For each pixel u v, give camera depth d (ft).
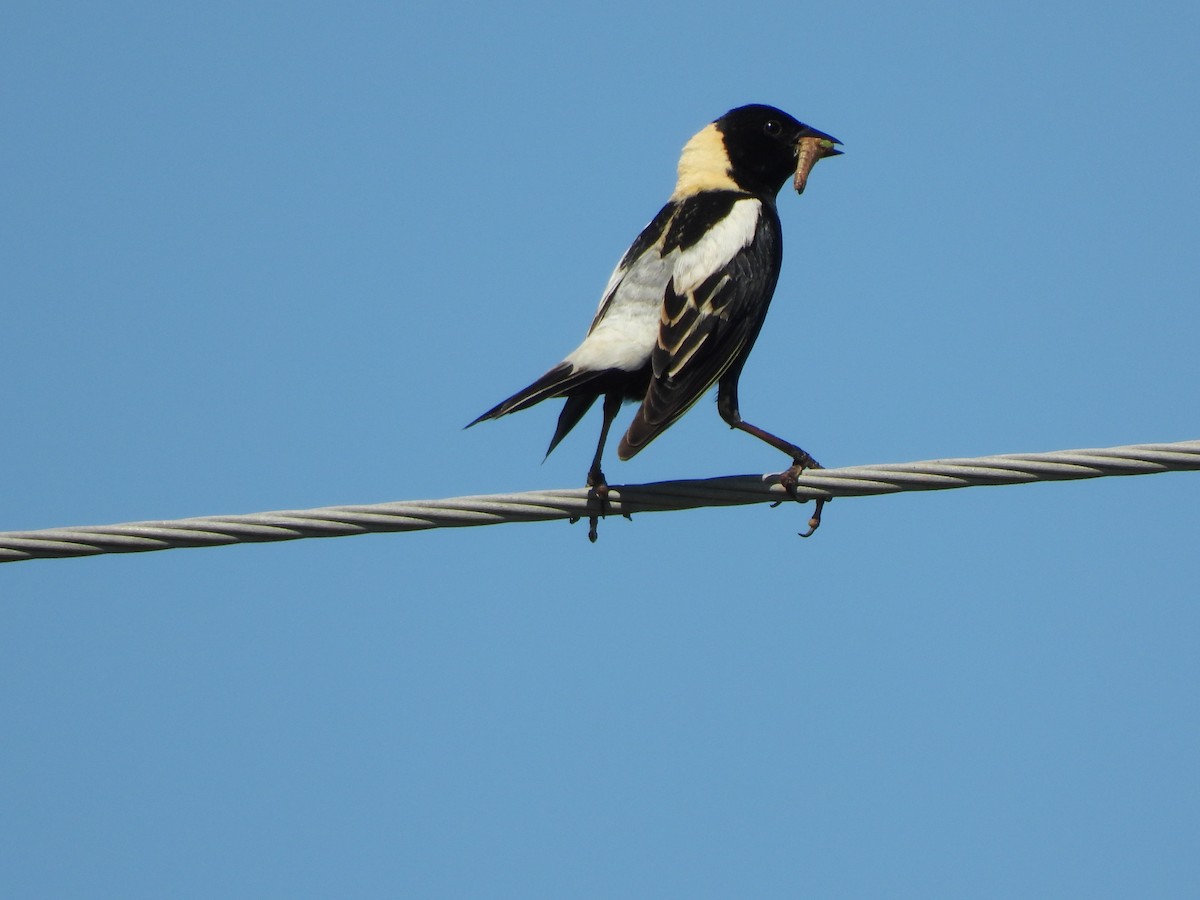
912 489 33.76
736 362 40.88
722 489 34.45
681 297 39.42
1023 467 32.76
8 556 32.45
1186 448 32.09
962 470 33.06
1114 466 32.32
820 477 34.04
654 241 41.39
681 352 38.55
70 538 32.45
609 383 39.45
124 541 32.48
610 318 39.78
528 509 33.76
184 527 32.50
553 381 38.29
